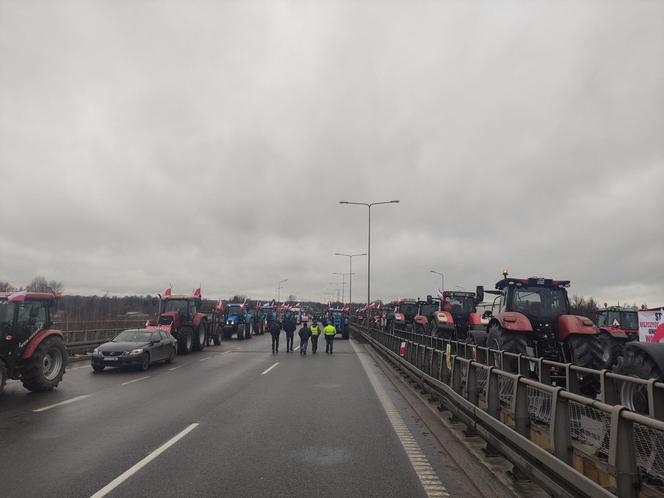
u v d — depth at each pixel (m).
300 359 22.36
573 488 3.96
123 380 14.95
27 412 9.89
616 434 3.44
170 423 8.84
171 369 18.11
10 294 12.37
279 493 5.29
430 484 5.59
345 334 43.09
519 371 7.70
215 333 32.31
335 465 6.31
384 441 7.60
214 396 11.91
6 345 11.92
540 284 11.50
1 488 5.39
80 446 7.22
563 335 10.32
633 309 20.22
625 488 3.37
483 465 6.21
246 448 7.14
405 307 33.00
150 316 41.59
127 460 6.49
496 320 11.27
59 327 30.53
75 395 12.11
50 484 5.52
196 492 5.29
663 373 5.96
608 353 13.52
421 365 13.45
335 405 10.75
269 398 11.63
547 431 5.01
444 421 8.93
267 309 56.28
